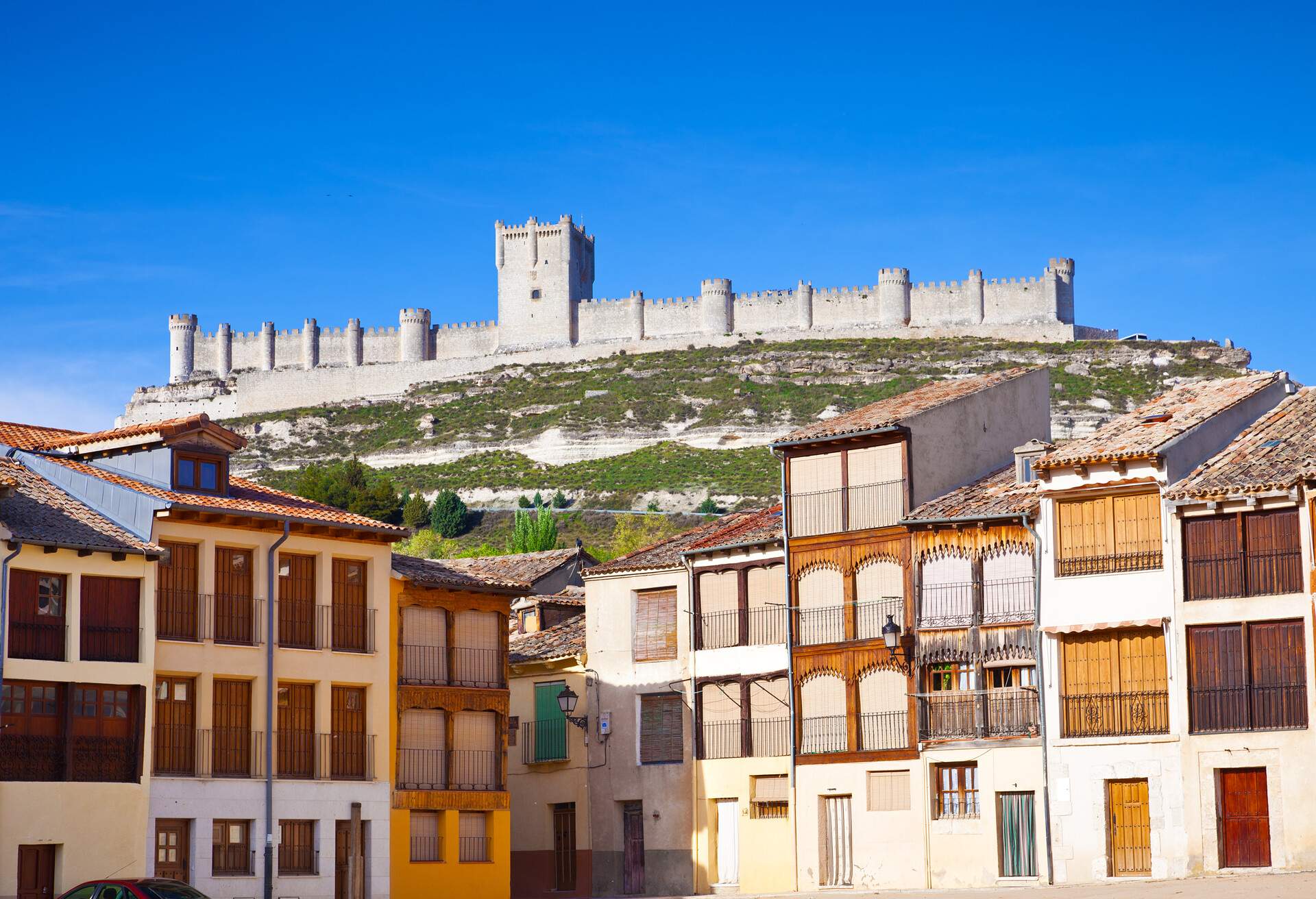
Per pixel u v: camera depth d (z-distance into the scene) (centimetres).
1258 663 4700
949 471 5738
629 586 6144
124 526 4919
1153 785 4819
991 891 4759
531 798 6275
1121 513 5000
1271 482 4653
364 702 5319
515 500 19725
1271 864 4600
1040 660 5084
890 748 5434
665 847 5900
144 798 4731
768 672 5766
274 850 5022
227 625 5038
